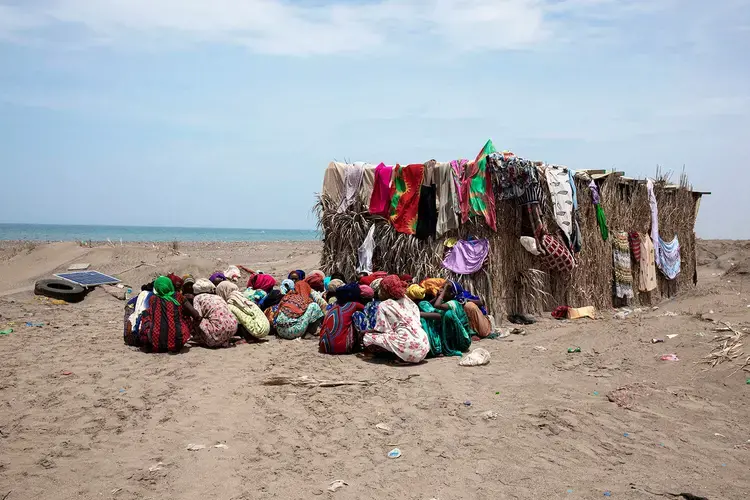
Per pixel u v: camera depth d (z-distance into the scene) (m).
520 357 7.80
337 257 11.10
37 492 4.17
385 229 10.52
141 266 15.39
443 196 10.05
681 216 14.57
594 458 4.84
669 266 13.50
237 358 7.77
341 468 4.60
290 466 4.62
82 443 4.99
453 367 7.36
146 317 8.10
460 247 9.96
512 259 10.34
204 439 5.10
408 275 9.88
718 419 5.59
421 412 5.78
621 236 11.91
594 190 11.21
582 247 11.10
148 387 6.44
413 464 4.69
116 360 7.59
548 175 10.27
